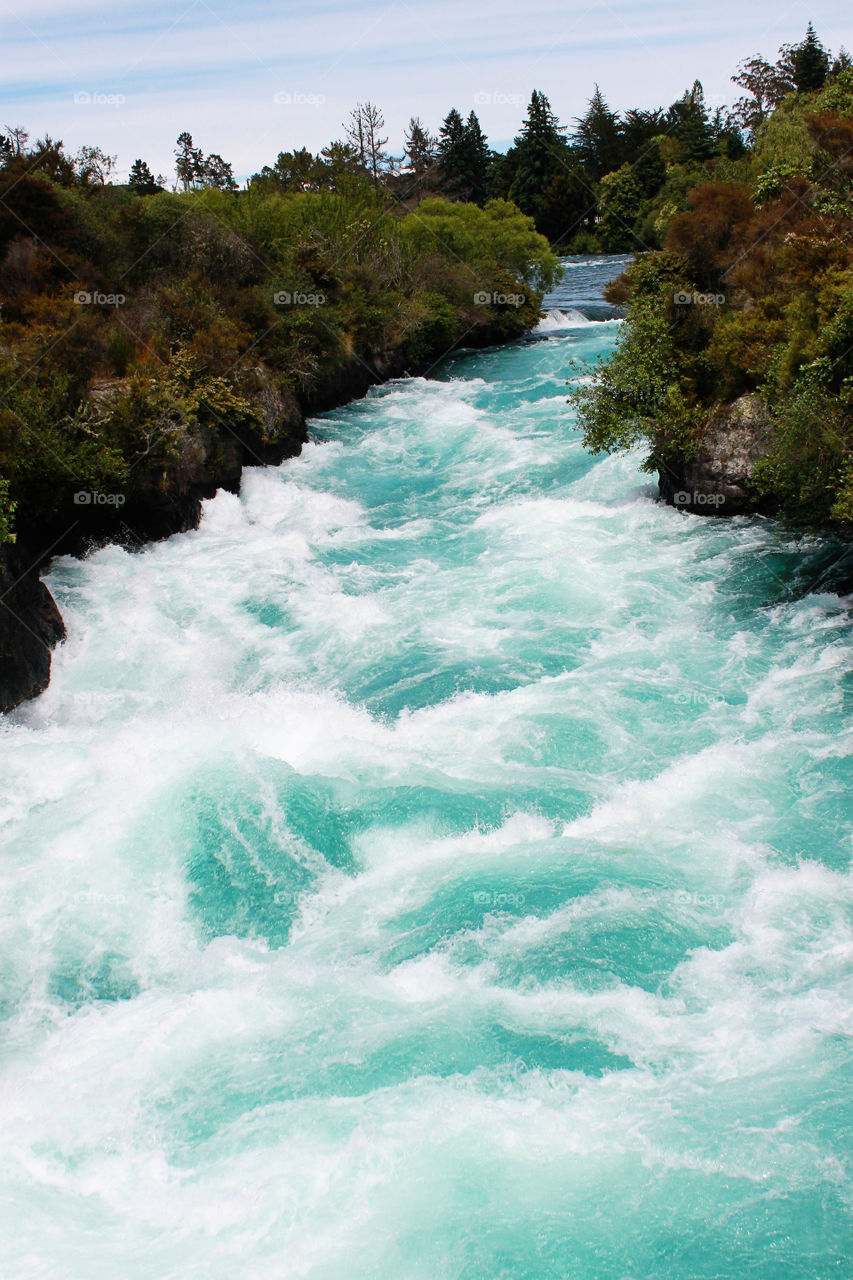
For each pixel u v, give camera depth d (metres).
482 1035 8.55
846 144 25.75
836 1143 7.23
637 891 10.25
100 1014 9.30
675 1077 8.00
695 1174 7.07
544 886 10.45
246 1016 9.03
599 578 18.38
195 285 29.64
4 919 10.34
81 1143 7.76
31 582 16.20
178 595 18.94
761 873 10.45
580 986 9.05
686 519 20.64
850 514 15.38
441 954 9.60
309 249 35.41
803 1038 8.27
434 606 18.12
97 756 12.95
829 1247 6.53
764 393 18.78
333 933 10.10
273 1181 7.25
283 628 17.70
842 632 15.59
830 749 12.58
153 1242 6.86
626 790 12.11
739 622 16.30
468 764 12.85
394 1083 8.08
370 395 36.38
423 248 47.88
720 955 9.32
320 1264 6.60
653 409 20.94
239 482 24.80
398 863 11.18
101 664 16.41
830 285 17.42
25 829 11.63
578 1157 7.32
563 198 87.88
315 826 11.66
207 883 10.91
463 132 95.38
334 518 23.42
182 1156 7.57
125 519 20.97
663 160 80.44
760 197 24.47
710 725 13.40
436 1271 6.51
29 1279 6.54
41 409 18.84
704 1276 6.37
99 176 37.75
